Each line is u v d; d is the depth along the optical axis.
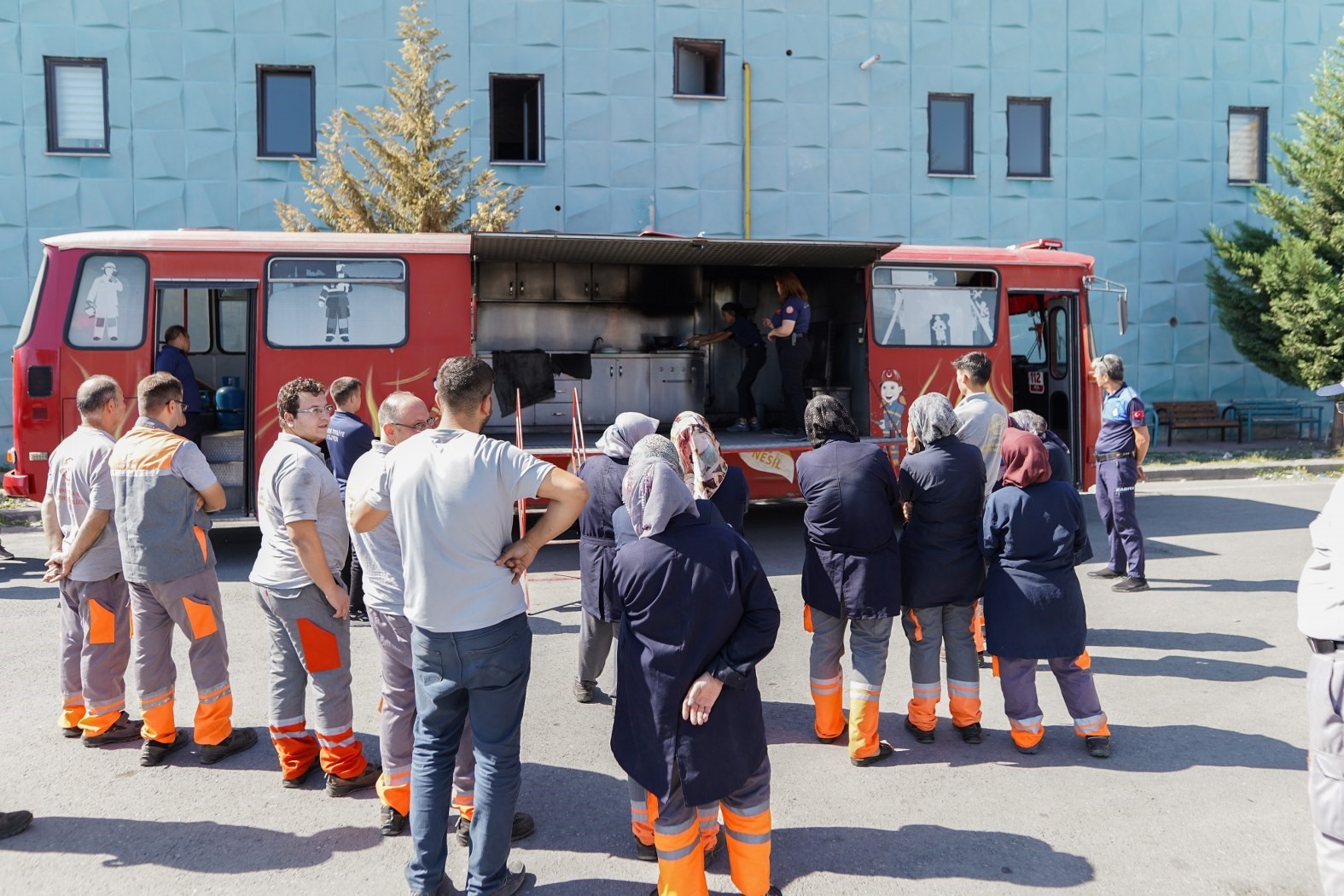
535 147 17.27
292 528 4.03
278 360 9.40
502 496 3.35
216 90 16.17
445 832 3.48
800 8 17.73
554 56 17.03
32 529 11.38
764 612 3.19
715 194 17.64
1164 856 3.81
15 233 15.70
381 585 3.92
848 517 4.64
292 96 16.56
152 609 4.64
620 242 9.69
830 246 9.81
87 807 4.27
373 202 15.07
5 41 15.52
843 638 5.08
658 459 3.32
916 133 18.27
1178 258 19.38
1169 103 19.19
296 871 3.74
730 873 3.73
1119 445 8.09
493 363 10.91
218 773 4.64
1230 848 3.86
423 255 9.66
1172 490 13.94
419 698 3.45
